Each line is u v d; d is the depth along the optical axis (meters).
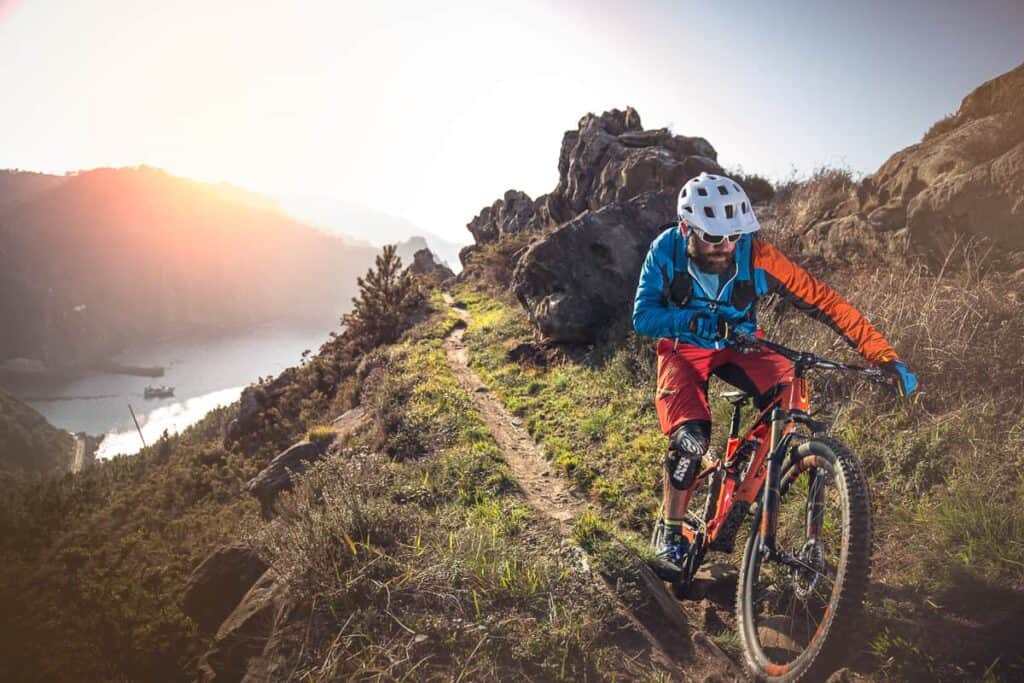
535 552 4.57
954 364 5.41
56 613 9.48
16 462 159.00
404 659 3.34
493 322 16.16
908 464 4.78
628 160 16.58
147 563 10.95
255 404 23.00
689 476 3.55
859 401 5.59
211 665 3.91
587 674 3.32
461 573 4.05
